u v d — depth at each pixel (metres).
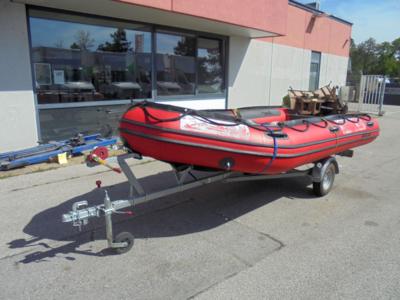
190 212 4.10
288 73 13.00
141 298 2.48
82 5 5.77
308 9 13.27
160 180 5.18
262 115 5.61
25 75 5.86
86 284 2.63
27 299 2.45
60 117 6.47
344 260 3.04
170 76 8.47
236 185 5.14
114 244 3.01
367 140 5.64
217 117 3.39
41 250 3.12
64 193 4.48
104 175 5.27
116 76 7.29
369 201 4.58
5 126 5.80
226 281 2.70
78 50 6.57
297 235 3.54
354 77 25.48
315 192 4.68
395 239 3.47
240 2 7.59
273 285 2.66
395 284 2.69
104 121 7.16
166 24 7.80
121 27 7.16
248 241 3.39
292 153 3.86
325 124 4.68
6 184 4.74
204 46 9.20
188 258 3.04
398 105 22.09
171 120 3.08
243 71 10.70
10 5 5.51
